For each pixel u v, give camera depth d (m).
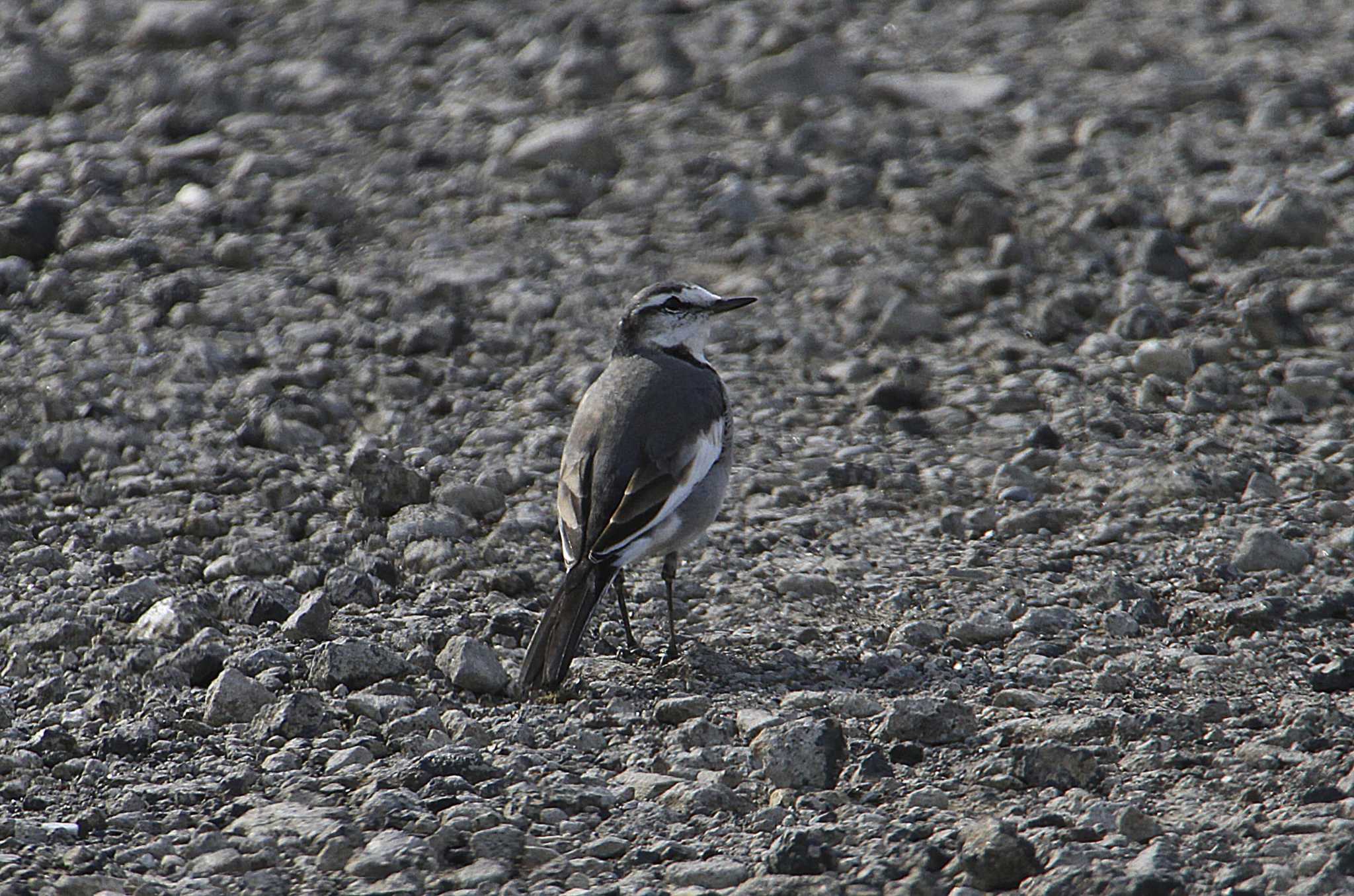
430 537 12.68
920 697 9.84
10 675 10.56
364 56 25.62
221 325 16.56
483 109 23.30
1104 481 13.59
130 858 8.34
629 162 21.41
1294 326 16.09
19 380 15.13
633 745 9.66
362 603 11.74
